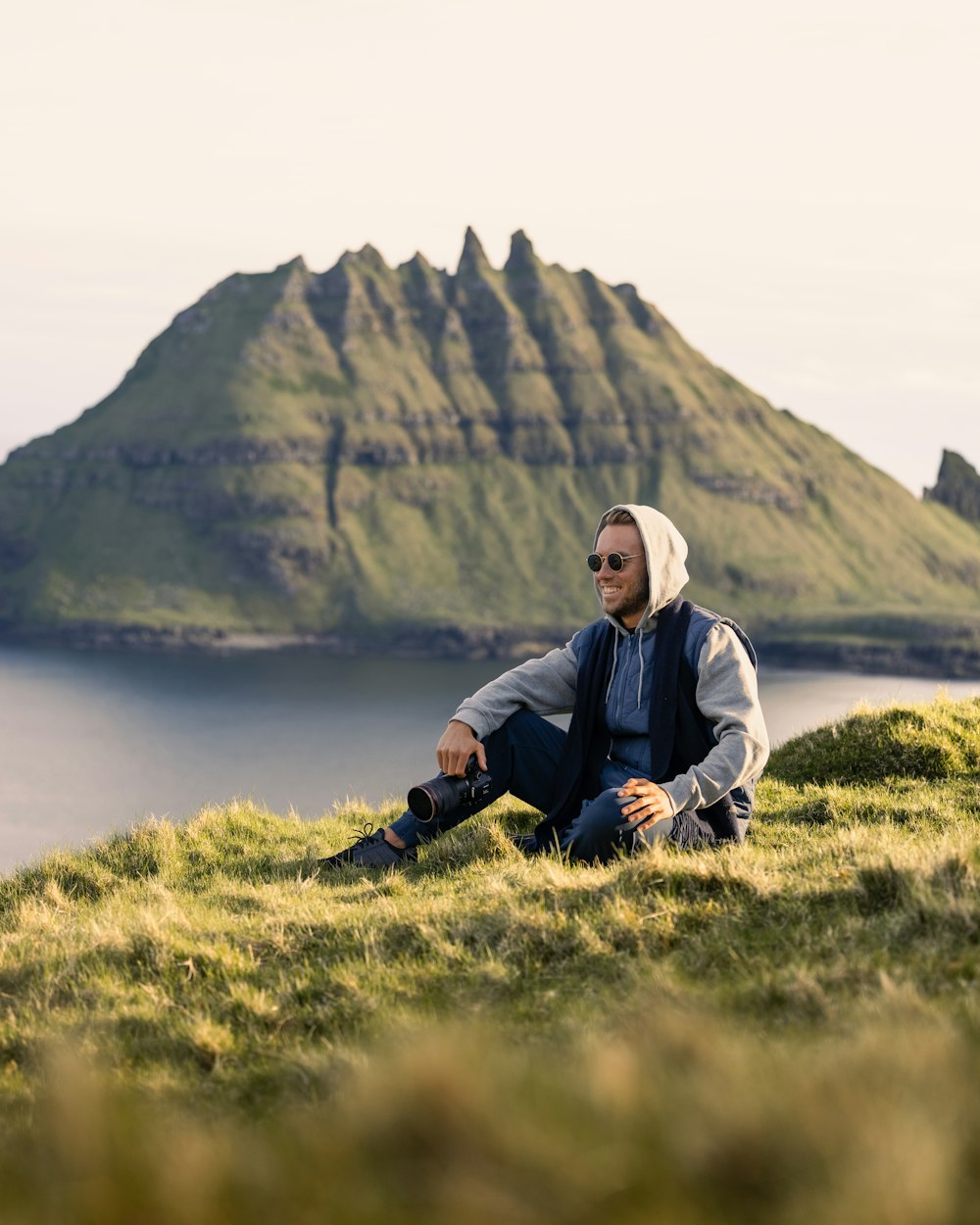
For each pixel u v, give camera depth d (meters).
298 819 11.68
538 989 5.09
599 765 8.12
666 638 7.85
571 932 5.59
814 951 4.91
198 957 5.99
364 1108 2.29
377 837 9.02
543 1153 2.07
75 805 167.75
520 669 8.48
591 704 8.12
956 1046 2.72
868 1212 1.88
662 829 7.39
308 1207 2.01
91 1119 2.31
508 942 5.62
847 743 11.81
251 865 9.81
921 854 6.05
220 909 7.62
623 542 7.87
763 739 7.65
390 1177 2.08
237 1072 4.53
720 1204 1.97
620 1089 2.28
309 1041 4.79
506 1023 4.58
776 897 5.79
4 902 9.38
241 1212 2.03
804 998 4.11
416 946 5.86
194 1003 5.43
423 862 8.67
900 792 10.56
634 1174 2.02
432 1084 2.29
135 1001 5.55
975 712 12.18
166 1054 4.79
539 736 8.41
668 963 5.09
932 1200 1.91
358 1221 1.96
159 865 9.97
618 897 5.90
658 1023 3.07
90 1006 5.52
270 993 5.45
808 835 8.75
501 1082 2.39
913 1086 2.36
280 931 6.33
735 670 7.74
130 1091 4.29
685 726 7.79
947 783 10.77
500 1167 2.06
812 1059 2.68
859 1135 2.05
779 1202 1.96
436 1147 2.15
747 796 8.09
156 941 6.23
